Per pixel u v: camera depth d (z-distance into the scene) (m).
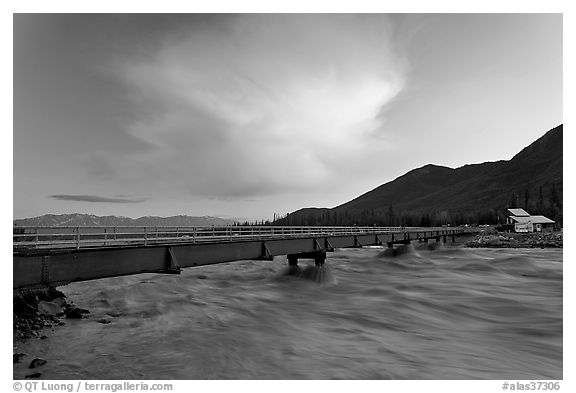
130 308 20.05
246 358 12.48
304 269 31.78
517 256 49.09
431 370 11.71
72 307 19.02
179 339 14.46
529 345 14.47
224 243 22.03
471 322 18.08
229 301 22.41
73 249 13.91
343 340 14.80
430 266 41.34
